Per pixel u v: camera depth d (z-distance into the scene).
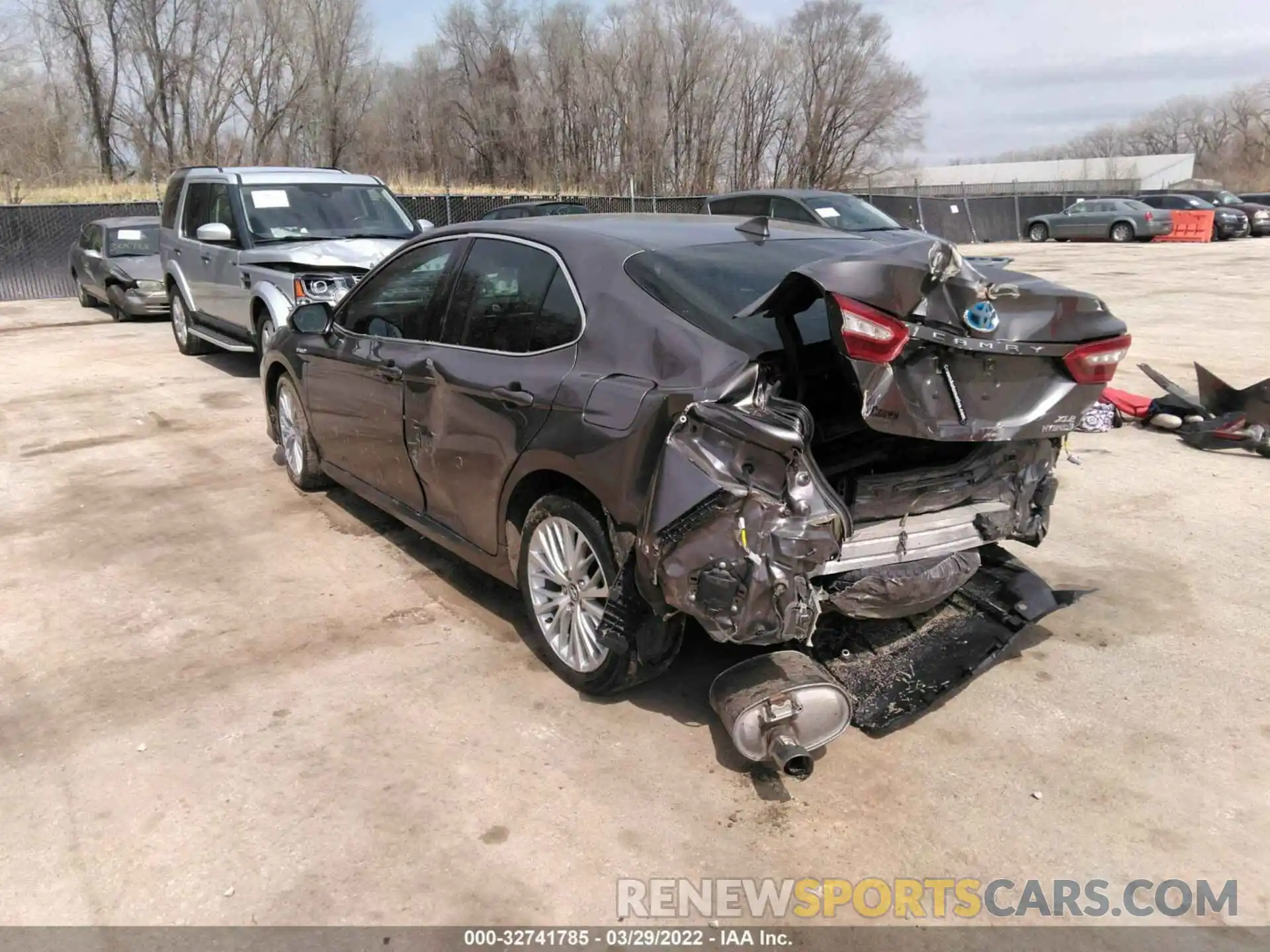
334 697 3.58
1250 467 6.38
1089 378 3.23
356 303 5.00
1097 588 4.50
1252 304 14.31
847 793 3.02
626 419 3.08
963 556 3.45
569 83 41.84
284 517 5.56
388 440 4.54
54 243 18.16
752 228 3.93
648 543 2.92
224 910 2.54
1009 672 3.76
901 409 2.88
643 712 3.46
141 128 37.53
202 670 3.79
